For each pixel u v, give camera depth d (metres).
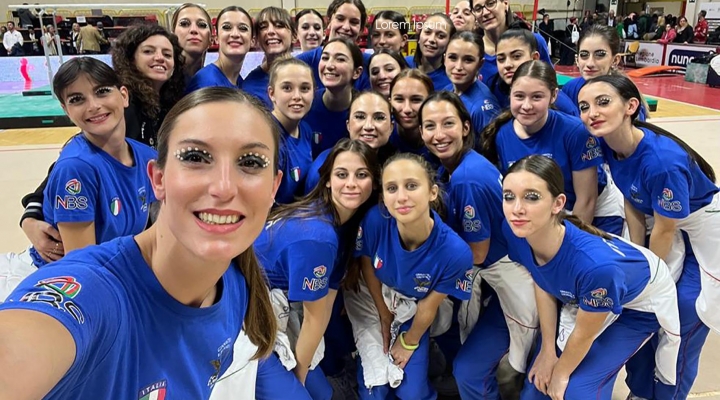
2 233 4.08
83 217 1.82
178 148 0.74
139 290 0.86
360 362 2.29
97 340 0.75
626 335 2.01
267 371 1.89
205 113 0.74
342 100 2.92
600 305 1.80
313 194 2.09
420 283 2.04
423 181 1.86
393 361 2.13
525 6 18.23
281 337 1.96
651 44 14.69
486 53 3.63
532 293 2.13
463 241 2.02
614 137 2.17
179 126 0.75
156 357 0.89
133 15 13.27
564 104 2.96
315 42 3.84
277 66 2.46
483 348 2.22
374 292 2.24
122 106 1.94
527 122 2.38
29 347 0.63
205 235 0.75
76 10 14.52
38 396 0.63
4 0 15.06
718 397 2.35
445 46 3.40
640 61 15.20
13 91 9.79
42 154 6.43
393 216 1.93
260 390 1.91
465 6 4.30
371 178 2.01
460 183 2.15
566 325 2.00
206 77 3.12
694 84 11.89
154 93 2.59
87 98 1.82
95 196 1.86
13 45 11.78
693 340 2.22
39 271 0.80
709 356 2.67
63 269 0.79
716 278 2.11
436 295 2.04
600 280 1.77
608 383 2.02
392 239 2.03
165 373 0.92
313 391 2.15
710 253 2.14
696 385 2.44
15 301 0.71
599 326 1.86
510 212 1.80
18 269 2.16
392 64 3.02
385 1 17.06
